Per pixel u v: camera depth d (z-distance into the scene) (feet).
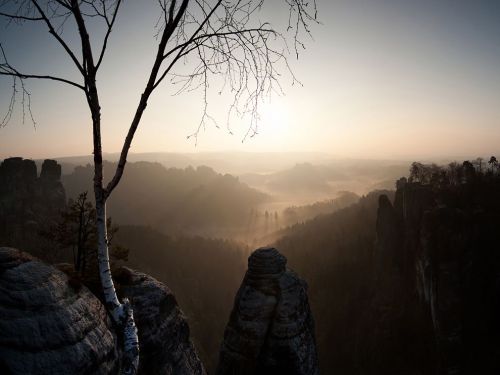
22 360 24.62
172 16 19.44
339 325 426.10
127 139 20.75
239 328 60.08
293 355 57.31
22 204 469.98
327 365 392.68
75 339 26.89
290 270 66.13
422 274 359.46
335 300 457.27
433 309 336.08
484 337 307.58
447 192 397.60
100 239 21.24
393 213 444.14
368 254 488.02
